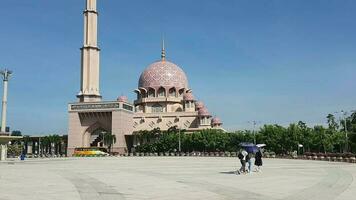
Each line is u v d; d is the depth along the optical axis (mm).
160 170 48719
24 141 183375
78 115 158750
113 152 145125
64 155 154875
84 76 156375
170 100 174000
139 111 177000
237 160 81438
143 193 25641
